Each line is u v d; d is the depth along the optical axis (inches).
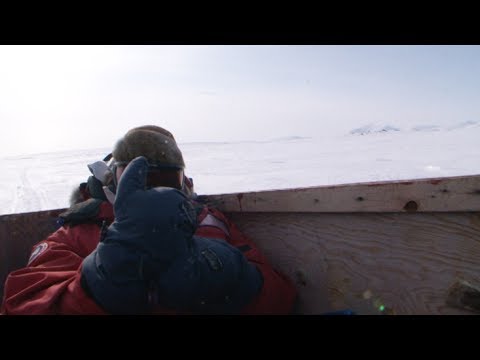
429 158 770.8
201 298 35.9
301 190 51.6
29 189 569.3
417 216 42.8
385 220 45.3
